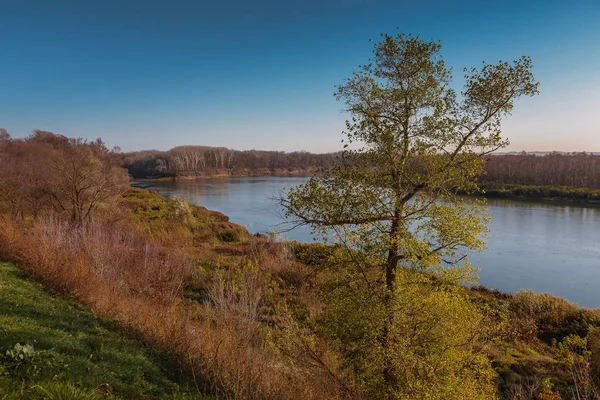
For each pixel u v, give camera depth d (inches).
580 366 336.8
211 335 235.3
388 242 233.8
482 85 231.0
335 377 235.8
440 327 225.5
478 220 232.1
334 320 255.6
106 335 221.8
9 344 160.2
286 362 241.1
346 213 242.1
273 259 625.0
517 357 396.2
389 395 221.0
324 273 280.1
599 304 671.8
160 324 245.4
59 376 141.3
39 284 303.3
